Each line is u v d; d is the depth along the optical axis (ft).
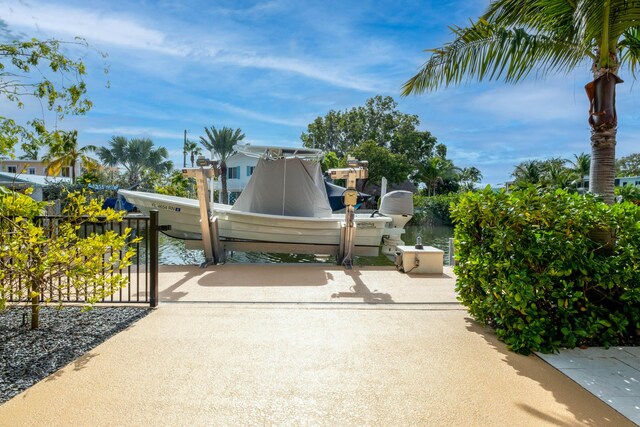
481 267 10.69
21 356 8.54
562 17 15.93
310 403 6.68
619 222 10.02
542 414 6.41
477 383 7.50
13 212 10.87
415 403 6.72
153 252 12.57
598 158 15.30
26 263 9.44
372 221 26.40
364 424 6.07
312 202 27.14
